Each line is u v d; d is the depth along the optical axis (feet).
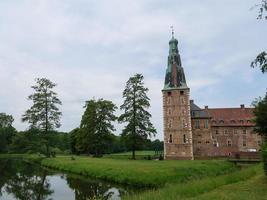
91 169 147.13
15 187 123.13
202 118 297.12
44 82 238.27
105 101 252.62
